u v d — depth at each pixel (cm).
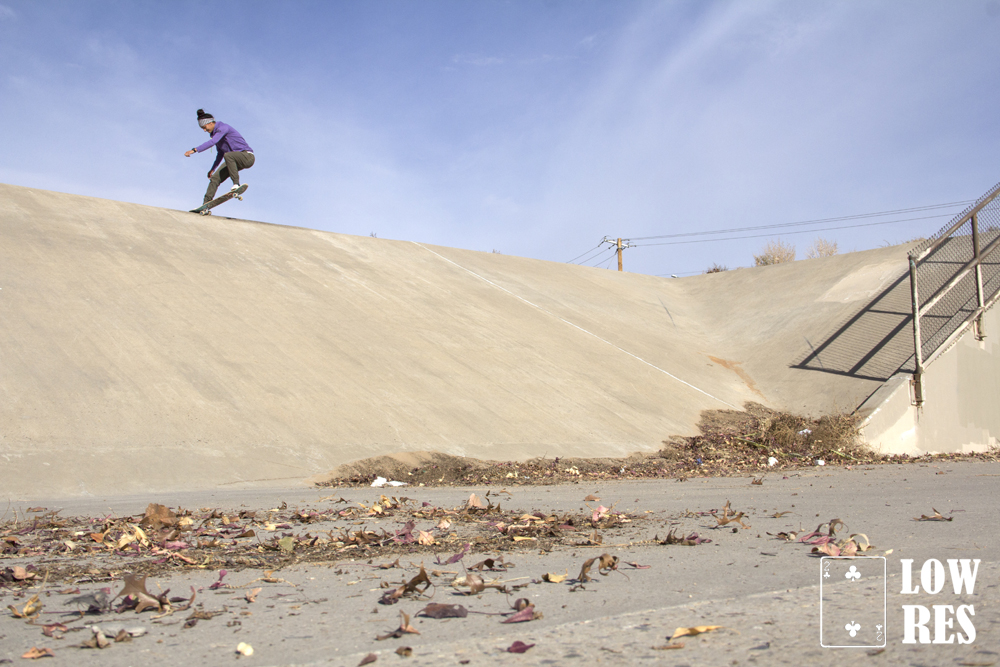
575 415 1711
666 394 2014
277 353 1559
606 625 321
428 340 1880
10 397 1159
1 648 310
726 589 389
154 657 295
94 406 1207
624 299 2888
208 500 922
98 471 1070
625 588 397
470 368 1795
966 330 2067
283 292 1873
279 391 1422
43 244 1688
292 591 407
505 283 2602
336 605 374
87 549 546
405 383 1614
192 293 1695
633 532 602
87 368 1295
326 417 1389
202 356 1451
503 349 1977
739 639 294
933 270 2441
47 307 1433
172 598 394
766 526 621
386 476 1247
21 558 516
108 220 1969
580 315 2502
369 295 2050
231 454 1202
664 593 383
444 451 1390
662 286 3300
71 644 314
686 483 1141
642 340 2445
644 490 1016
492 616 345
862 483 1047
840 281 2712
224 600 388
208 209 2264
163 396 1290
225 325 1600
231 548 544
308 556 508
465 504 837
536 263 3052
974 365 2080
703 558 480
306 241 2350
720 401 2083
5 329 1319
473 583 393
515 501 879
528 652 285
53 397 1195
